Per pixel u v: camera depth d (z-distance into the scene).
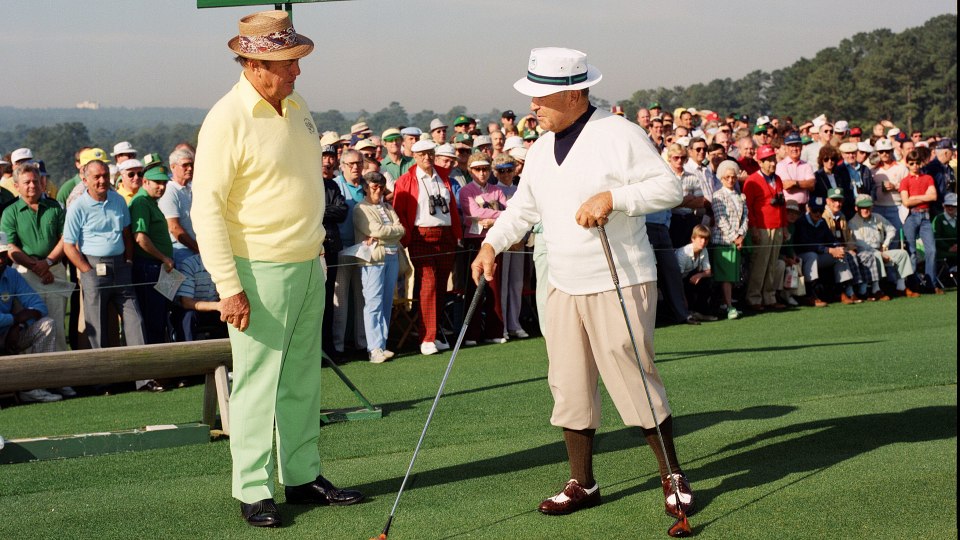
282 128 4.38
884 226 11.95
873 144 15.42
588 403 4.43
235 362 4.46
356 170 9.22
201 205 4.25
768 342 8.90
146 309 8.20
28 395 7.74
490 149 11.69
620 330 4.32
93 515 4.56
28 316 7.96
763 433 5.59
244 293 4.35
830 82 129.25
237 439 4.46
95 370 5.82
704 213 10.73
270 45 4.21
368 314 8.76
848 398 6.40
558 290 4.43
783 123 14.47
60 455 5.55
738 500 4.46
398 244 8.91
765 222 10.92
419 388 7.38
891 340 8.72
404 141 11.99
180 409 7.14
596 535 4.12
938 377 6.96
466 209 9.55
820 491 4.53
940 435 5.43
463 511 4.47
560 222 4.36
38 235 8.16
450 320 9.96
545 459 5.26
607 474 4.97
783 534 4.03
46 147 136.75
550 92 4.23
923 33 127.94
